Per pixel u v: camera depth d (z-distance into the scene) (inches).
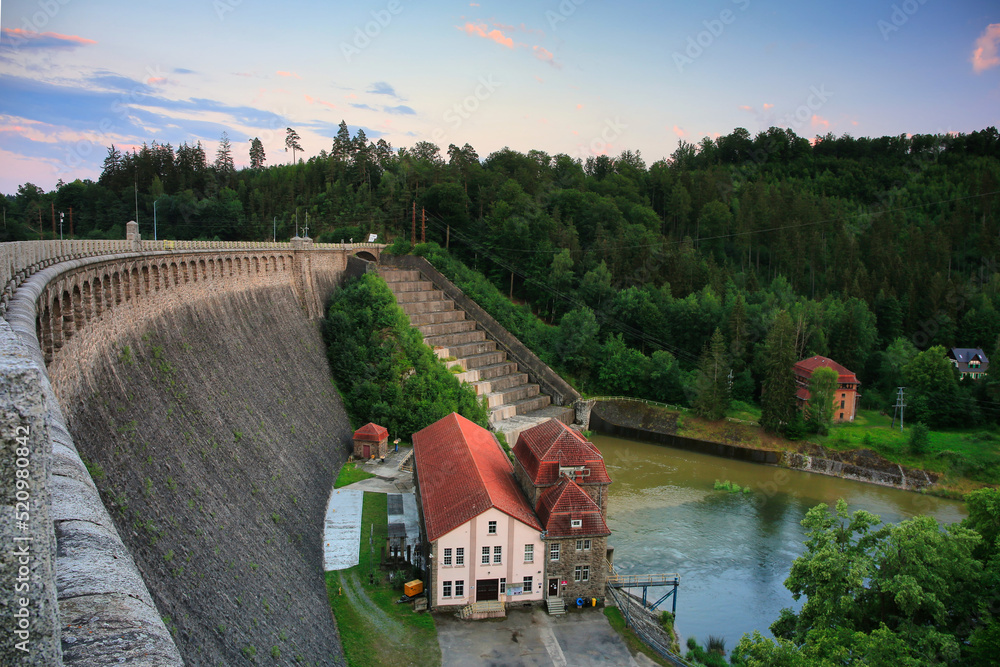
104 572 419.8
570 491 2623.0
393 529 2866.6
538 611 2524.6
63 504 487.8
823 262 7810.0
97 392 1684.3
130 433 1720.0
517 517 2512.3
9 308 1007.6
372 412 4133.9
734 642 2549.2
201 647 1358.3
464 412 4345.5
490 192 7598.4
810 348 6131.9
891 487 4409.5
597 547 2588.6
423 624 2363.4
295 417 3297.2
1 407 298.0
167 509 1658.5
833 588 2106.3
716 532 3494.1
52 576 321.4
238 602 1674.5
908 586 1943.9
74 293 1663.4
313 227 7849.4
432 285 6225.4
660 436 5265.8
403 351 4633.4
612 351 5979.3
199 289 2886.3
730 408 5492.1
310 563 2422.5
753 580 3002.0
